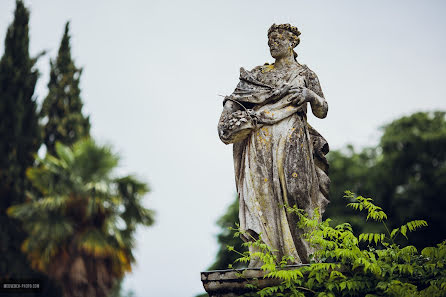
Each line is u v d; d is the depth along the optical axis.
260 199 9.87
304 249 9.66
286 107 10.25
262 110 10.23
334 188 28.62
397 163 30.03
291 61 10.80
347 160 30.11
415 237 26.89
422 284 9.15
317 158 10.52
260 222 9.74
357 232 23.34
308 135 10.33
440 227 27.45
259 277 9.16
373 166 30.16
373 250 9.54
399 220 28.12
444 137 30.14
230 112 10.42
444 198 28.38
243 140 10.32
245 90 10.48
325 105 10.58
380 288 8.98
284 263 9.23
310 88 10.68
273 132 10.13
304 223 9.58
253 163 10.02
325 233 9.34
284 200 9.84
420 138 30.50
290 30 10.89
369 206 9.72
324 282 9.04
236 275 9.18
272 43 10.84
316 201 10.05
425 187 28.59
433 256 9.28
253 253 9.23
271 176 9.95
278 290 9.10
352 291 8.95
